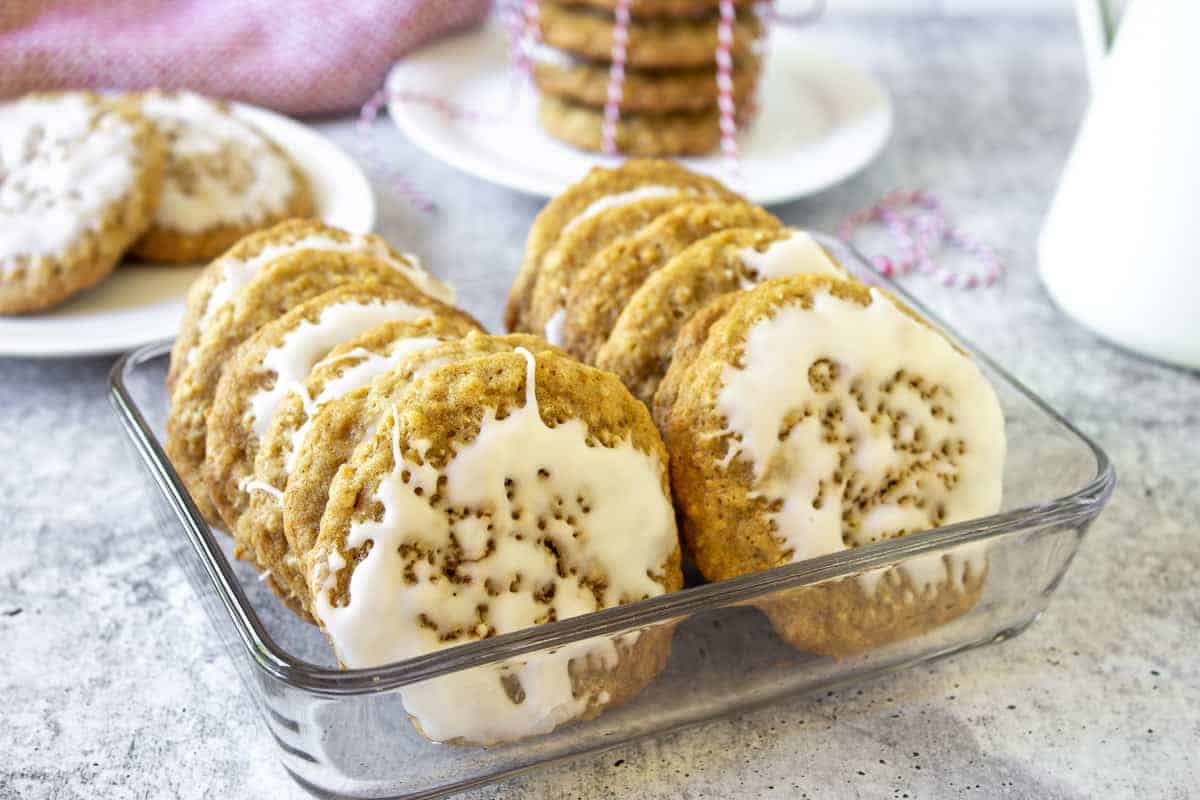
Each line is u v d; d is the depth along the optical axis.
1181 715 0.51
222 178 0.65
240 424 0.50
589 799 0.48
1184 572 0.55
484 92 0.76
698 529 0.49
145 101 0.68
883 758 0.49
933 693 0.51
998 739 0.50
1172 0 0.58
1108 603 0.54
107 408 0.59
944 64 0.85
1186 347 0.61
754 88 0.73
